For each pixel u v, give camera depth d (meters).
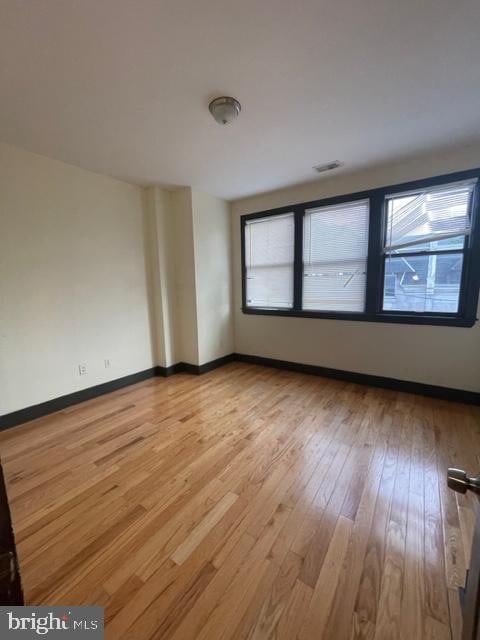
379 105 1.88
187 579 1.16
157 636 0.98
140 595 1.10
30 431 2.34
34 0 1.14
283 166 2.81
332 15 1.24
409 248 2.86
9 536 0.49
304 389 3.15
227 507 1.53
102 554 1.27
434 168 2.62
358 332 3.23
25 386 2.49
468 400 2.69
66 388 2.79
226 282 4.05
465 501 1.55
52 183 2.59
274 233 3.73
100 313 3.05
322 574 1.18
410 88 1.72
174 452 2.03
